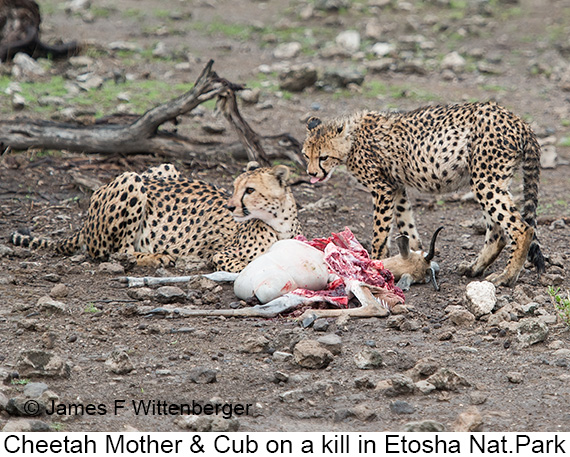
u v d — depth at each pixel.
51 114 19.69
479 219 14.94
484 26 31.62
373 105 22.77
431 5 33.84
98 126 17.16
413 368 8.30
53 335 8.80
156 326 9.34
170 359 8.56
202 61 26.14
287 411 7.54
